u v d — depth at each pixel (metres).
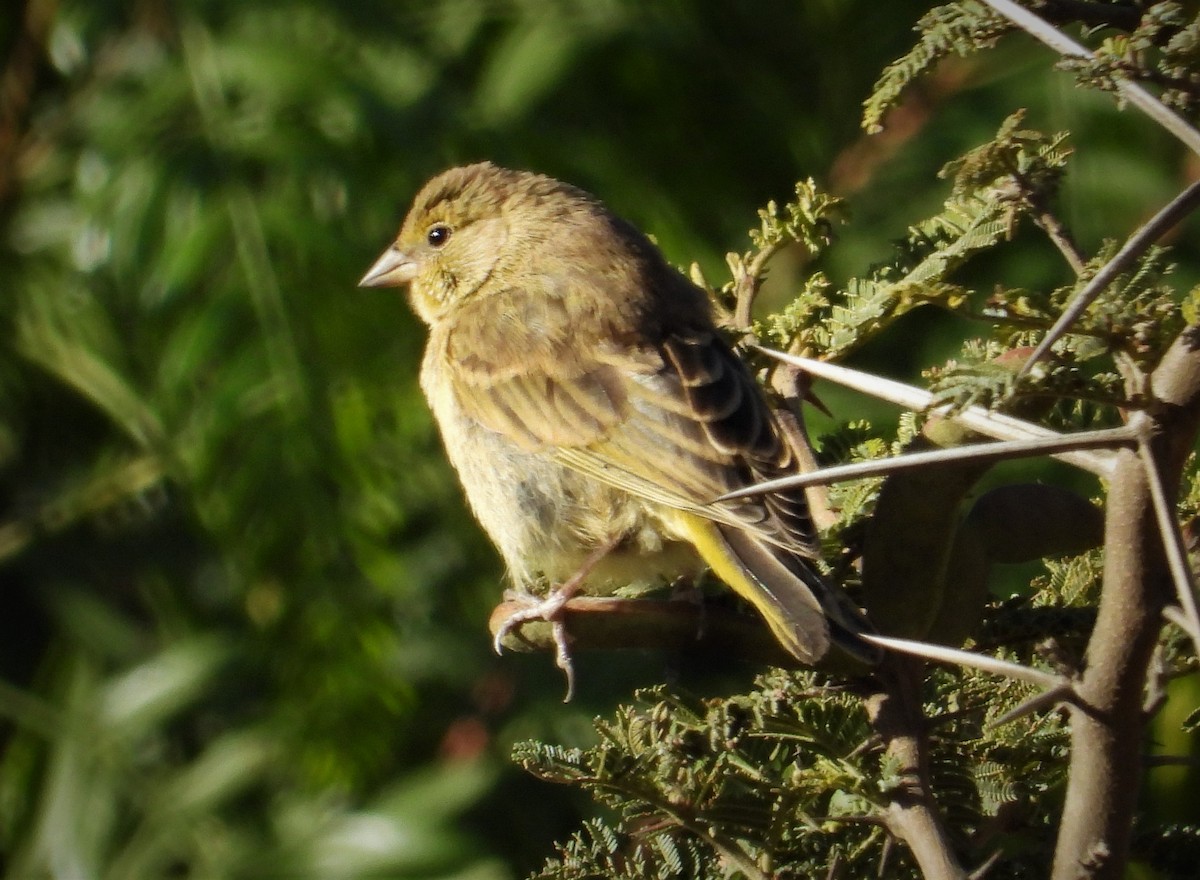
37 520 11.84
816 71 13.39
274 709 11.34
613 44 12.14
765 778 4.62
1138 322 3.76
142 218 11.02
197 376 10.87
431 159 11.40
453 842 11.32
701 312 7.94
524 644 5.20
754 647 4.92
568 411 7.43
